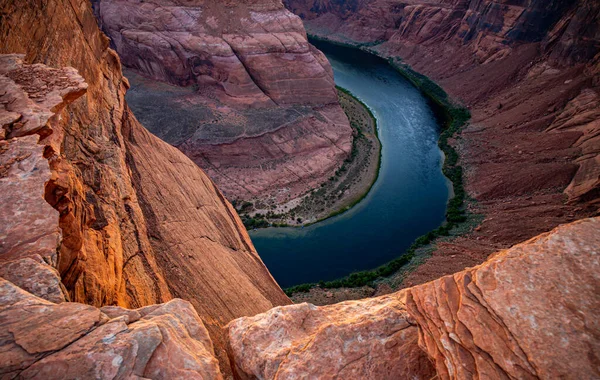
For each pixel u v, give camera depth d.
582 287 5.48
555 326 5.19
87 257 10.17
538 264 5.91
